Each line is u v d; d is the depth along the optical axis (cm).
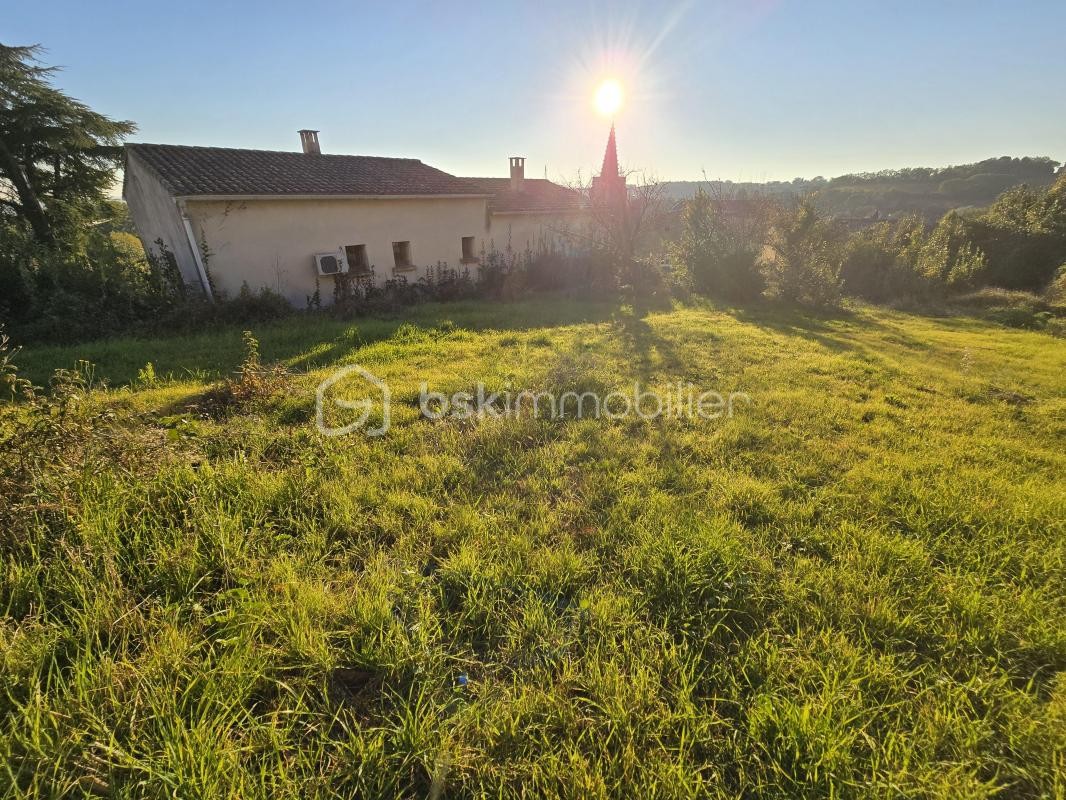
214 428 385
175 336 865
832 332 1032
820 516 298
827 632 201
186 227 1014
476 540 261
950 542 271
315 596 205
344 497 292
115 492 250
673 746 154
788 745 150
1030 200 2470
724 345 821
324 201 1208
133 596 198
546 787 141
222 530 231
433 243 1478
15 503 222
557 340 821
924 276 1814
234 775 135
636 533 271
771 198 1631
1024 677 187
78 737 139
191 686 156
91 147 1852
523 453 376
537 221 1839
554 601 221
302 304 1212
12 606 186
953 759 153
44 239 1662
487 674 184
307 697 168
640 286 1562
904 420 489
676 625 208
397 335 834
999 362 815
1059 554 255
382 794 139
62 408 268
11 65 1695
